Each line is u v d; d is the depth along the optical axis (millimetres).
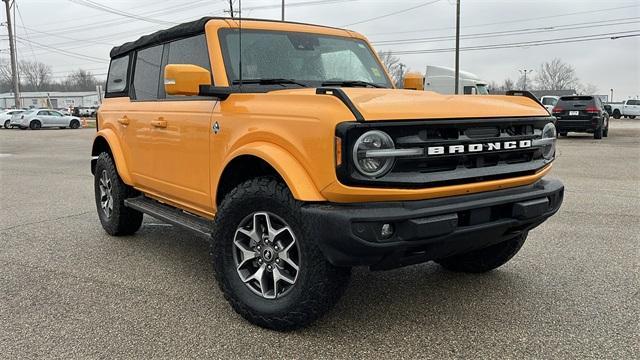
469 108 3338
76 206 7742
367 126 2885
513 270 4664
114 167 5648
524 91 4141
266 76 4145
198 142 4074
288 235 3355
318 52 4543
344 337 3350
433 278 4445
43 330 3479
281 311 3314
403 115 3004
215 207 3953
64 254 5230
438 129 3119
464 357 3096
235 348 3215
